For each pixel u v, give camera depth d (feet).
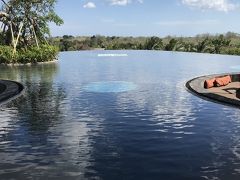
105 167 35.06
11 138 45.01
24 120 54.03
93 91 80.59
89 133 46.62
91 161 36.63
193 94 75.61
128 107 62.34
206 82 82.79
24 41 182.09
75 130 48.16
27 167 35.29
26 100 70.23
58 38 318.86
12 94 76.07
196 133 46.52
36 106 64.13
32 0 176.65
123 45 287.07
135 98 70.95
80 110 60.34
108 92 79.00
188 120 53.11
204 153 38.91
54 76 111.75
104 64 156.25
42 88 86.17
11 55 160.56
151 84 92.12
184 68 137.28
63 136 45.47
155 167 34.96
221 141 43.19
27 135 46.16
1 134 46.83
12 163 36.40
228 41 235.61
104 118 54.65
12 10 173.99
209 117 54.95
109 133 46.60
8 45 176.55
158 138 44.32
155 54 222.28
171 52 242.37
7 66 151.74
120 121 52.70
